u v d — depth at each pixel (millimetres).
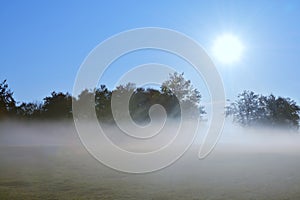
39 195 8875
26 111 35906
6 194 8883
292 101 45250
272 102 44531
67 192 9328
